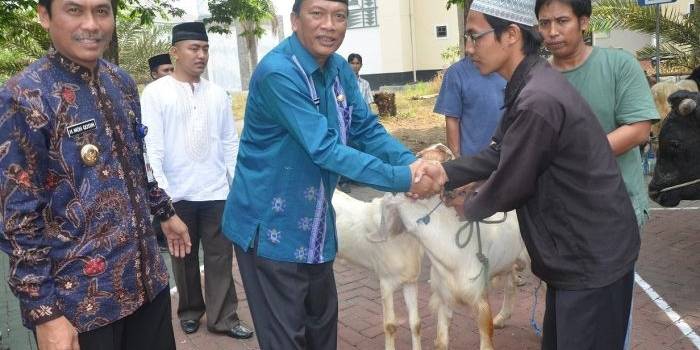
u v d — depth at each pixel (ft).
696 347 14.08
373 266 13.73
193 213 14.92
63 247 7.86
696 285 17.74
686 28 32.89
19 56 39.55
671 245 21.40
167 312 9.34
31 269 7.47
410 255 13.02
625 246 8.12
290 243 9.46
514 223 13.03
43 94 7.63
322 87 9.53
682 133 15.24
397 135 48.52
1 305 19.02
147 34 50.78
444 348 12.73
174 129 14.55
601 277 8.01
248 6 37.22
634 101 10.61
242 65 94.32
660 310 16.14
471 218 8.53
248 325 16.31
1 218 7.39
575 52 10.96
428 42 107.96
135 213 8.48
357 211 13.82
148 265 8.66
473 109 14.79
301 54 9.18
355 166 8.89
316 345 10.28
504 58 8.68
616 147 10.53
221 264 15.26
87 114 7.98
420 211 11.50
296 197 9.43
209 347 15.12
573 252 8.12
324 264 9.94
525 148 7.88
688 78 17.44
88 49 7.81
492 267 12.94
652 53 34.96
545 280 8.49
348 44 107.55
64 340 7.59
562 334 8.24
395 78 107.45
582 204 8.03
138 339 9.14
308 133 8.85
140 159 9.01
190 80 14.96
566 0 10.52
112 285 8.16
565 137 7.91
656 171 15.97
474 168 9.39
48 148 7.68
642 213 11.14
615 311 8.23
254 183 9.51
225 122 15.37
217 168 15.08
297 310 9.61
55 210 7.80
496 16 8.47
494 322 15.42
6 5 26.63
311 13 8.91
